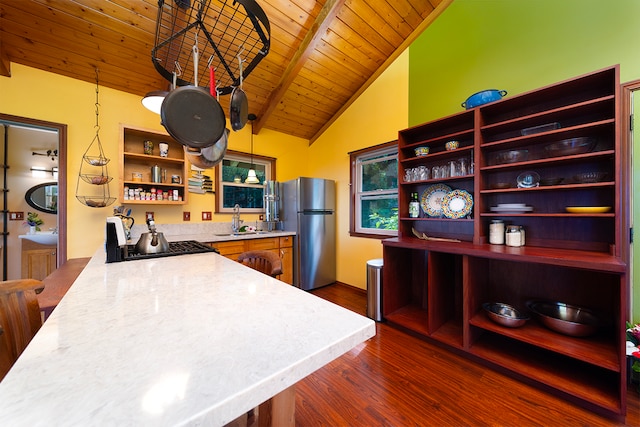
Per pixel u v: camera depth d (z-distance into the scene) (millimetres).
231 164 3547
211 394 387
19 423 322
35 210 3428
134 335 562
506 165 1843
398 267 2510
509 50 2072
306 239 3443
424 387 1564
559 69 1839
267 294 846
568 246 1775
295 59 2707
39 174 3459
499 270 2115
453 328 2123
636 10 1570
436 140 2289
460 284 2320
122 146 2443
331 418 1335
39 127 2297
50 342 527
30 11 1922
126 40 2232
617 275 1421
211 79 1222
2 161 3258
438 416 1345
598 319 1669
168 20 2000
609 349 1459
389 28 2693
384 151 3229
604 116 1653
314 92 3312
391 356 1889
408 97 2820
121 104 2646
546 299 1895
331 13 2297
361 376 1670
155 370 438
